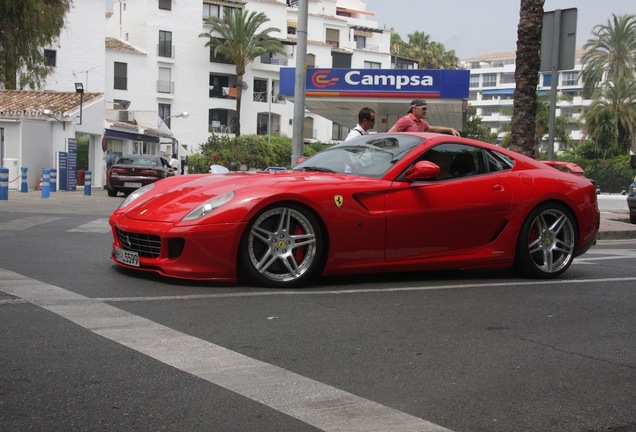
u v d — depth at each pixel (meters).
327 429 2.54
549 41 11.98
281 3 65.62
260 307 4.54
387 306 4.80
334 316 4.39
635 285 6.18
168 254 5.07
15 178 26.77
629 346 3.95
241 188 5.21
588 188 6.63
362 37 74.81
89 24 52.72
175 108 59.12
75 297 4.56
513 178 6.21
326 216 5.29
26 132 27.27
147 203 5.46
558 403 2.94
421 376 3.23
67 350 3.37
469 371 3.34
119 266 5.84
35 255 6.40
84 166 32.22
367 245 5.50
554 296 5.47
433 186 5.81
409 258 5.71
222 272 5.08
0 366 3.09
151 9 57.53
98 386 2.89
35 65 30.38
